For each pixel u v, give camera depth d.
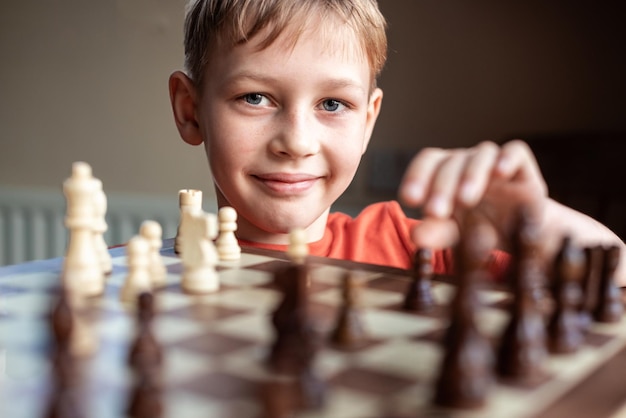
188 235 1.18
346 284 0.88
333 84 1.71
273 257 1.46
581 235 1.30
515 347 0.76
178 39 3.34
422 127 2.90
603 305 0.99
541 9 2.63
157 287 1.18
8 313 1.00
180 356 0.81
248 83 1.69
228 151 1.76
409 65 2.89
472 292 0.71
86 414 0.64
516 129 2.72
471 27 2.76
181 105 1.98
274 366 0.78
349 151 1.80
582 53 2.56
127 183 3.62
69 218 1.14
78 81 3.66
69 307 0.68
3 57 3.84
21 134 3.87
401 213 2.15
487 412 0.67
